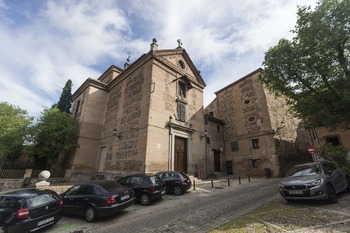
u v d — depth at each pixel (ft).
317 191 22.07
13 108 58.59
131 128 56.18
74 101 86.28
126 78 68.49
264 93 71.31
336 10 34.83
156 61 59.26
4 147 53.42
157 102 54.60
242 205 26.48
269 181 51.72
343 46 36.09
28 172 50.24
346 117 35.78
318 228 15.19
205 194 36.78
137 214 25.40
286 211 20.68
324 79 39.19
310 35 38.11
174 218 22.40
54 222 21.36
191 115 66.18
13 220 18.06
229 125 81.41
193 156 61.00
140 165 47.42
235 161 75.31
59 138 59.21
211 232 16.10
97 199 23.34
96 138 70.33
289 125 75.97
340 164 36.99
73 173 60.95
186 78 65.87
